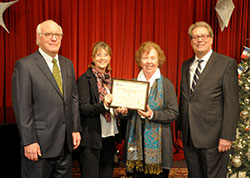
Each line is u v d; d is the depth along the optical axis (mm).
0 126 2400
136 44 3893
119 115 2141
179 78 3982
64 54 3730
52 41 1815
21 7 3588
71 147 1968
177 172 3205
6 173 2436
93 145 2125
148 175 2115
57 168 1965
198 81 2057
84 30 3748
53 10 3674
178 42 3951
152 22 3875
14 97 1772
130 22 3840
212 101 2010
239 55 3959
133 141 2027
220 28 3900
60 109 1847
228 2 3572
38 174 1813
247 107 2703
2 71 3643
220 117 2020
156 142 1973
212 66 2045
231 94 1968
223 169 2107
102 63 2295
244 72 2867
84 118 2174
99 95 2188
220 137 2012
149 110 1942
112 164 2348
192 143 2133
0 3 3357
